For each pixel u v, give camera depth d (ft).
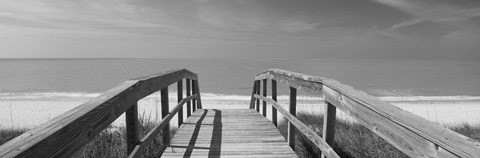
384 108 4.25
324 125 6.99
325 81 6.86
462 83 128.06
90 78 152.56
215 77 161.48
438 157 3.06
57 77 157.69
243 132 13.23
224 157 9.75
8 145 2.85
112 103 5.18
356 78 156.66
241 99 67.41
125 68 277.85
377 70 240.94
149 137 7.65
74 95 75.77
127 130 6.86
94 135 4.40
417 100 68.90
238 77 161.79
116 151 11.62
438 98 73.26
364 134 13.48
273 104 14.02
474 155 2.56
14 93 81.41
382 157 10.07
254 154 10.05
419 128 3.39
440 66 336.08
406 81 138.62
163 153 10.17
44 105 55.67
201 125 14.82
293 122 9.91
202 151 10.38
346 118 22.36
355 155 10.61
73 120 3.73
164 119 9.88
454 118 44.29
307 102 49.65
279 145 11.13
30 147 2.85
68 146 3.58
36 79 143.95
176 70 13.12
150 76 8.59
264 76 17.22
